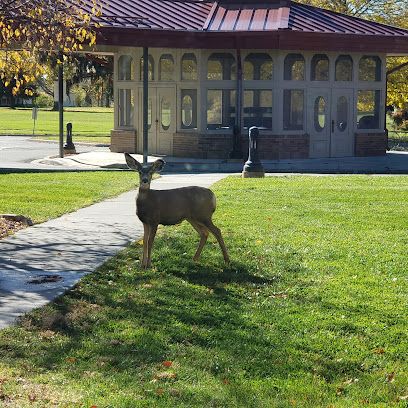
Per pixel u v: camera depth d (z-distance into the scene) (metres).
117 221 12.88
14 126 55.31
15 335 6.66
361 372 6.23
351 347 6.72
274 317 7.54
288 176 21.02
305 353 6.58
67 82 46.50
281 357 6.49
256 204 14.92
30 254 10.08
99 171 22.14
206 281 8.94
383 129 29.00
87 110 95.69
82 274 8.95
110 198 16.05
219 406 5.45
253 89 26.48
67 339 6.68
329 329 7.22
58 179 19.27
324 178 20.31
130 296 8.19
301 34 25.19
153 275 9.11
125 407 5.28
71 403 5.30
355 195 16.45
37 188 17.20
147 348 6.55
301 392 5.74
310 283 8.84
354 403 5.55
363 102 28.52
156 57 27.62
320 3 41.44
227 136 26.56
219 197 15.95
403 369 6.27
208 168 24.23
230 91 26.50
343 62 27.70
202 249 10.39
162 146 27.91
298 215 13.64
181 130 27.20
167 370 6.09
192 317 7.47
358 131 28.47
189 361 6.31
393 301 8.08
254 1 28.11
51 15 12.45
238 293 8.45
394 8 40.91
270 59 26.30
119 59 29.09
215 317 7.52
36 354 6.29
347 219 13.21
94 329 7.01
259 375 6.11
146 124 23.20
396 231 12.07
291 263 9.80
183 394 5.59
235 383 5.89
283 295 8.37
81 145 36.34
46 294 8.00
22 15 12.15
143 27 23.38
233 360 6.38
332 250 10.52
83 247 10.60
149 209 9.11
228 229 12.05
